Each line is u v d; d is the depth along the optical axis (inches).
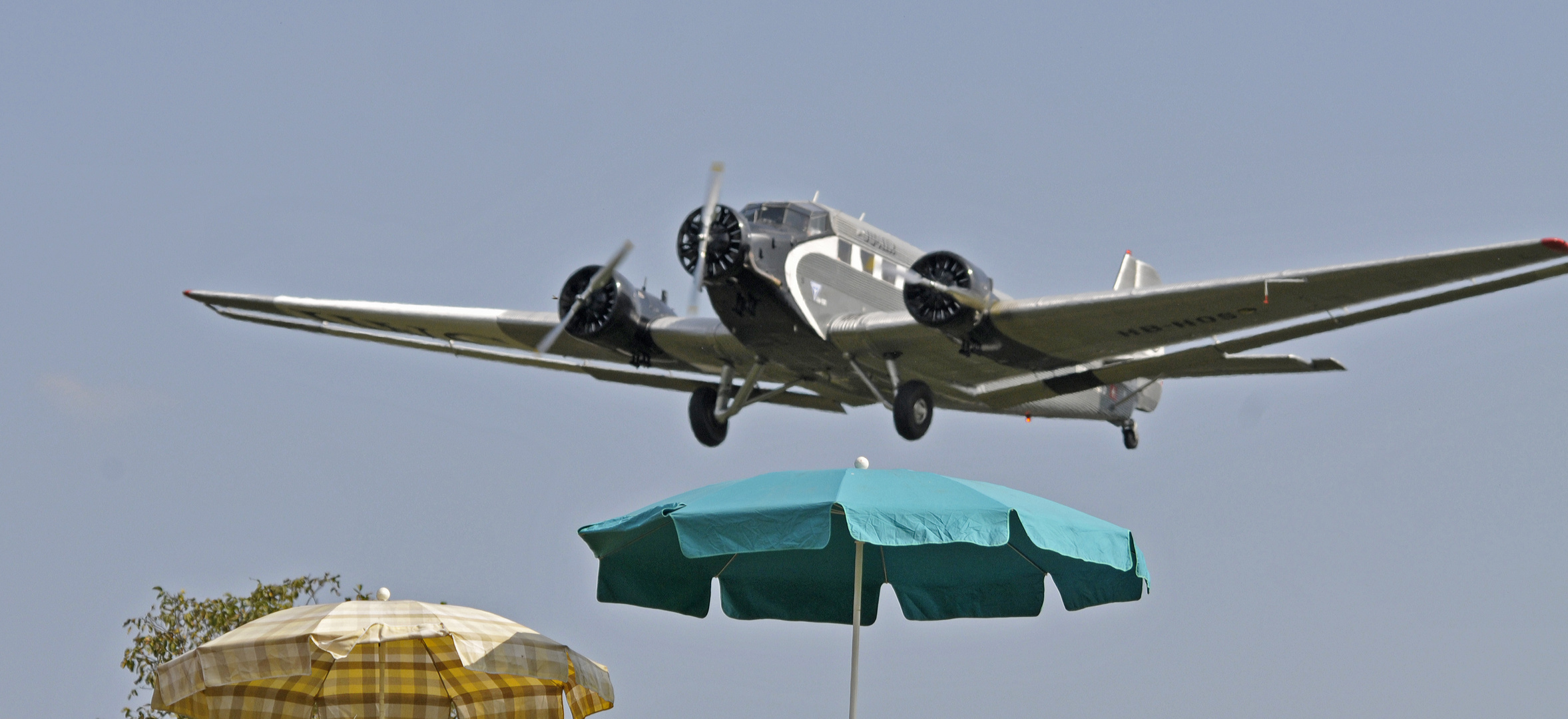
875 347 2191.2
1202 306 1985.7
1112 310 2034.9
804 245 2135.8
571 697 1182.3
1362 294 1870.1
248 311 2559.1
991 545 1046.4
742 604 1386.6
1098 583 1296.8
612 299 2252.7
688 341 2288.4
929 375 2340.1
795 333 2143.2
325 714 1211.9
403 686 1238.9
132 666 1804.9
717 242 2037.4
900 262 2349.9
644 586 1293.1
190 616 1847.9
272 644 992.9
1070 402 3011.8
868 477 1108.5
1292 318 2005.4
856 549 1362.0
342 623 1010.7
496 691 1226.6
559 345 2532.0
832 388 2428.6
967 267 2060.8
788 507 1048.2
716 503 1088.8
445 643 1194.0
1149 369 2305.6
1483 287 1781.5
